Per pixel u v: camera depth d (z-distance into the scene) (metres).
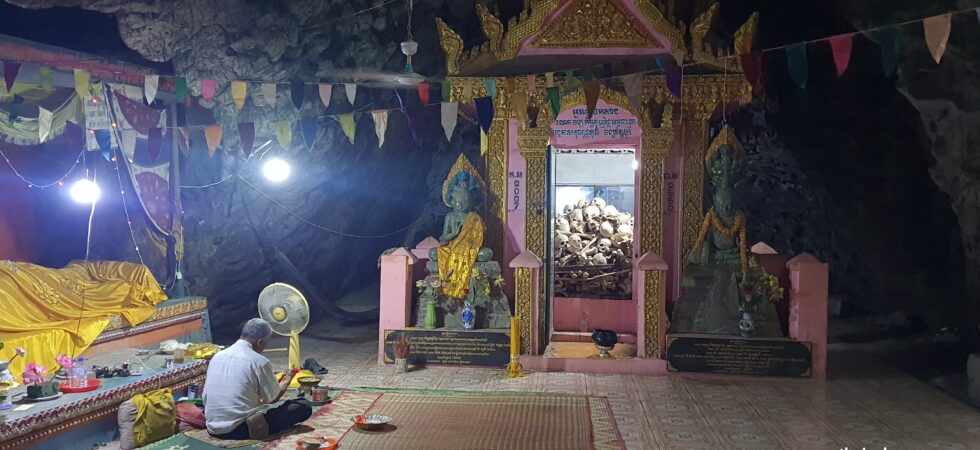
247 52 9.16
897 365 9.89
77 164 8.16
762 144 13.82
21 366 6.33
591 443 6.57
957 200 9.56
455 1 11.08
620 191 12.08
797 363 8.96
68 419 5.79
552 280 9.94
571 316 10.55
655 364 9.19
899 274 12.24
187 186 9.39
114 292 7.71
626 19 9.48
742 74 9.34
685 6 10.06
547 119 9.61
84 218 8.67
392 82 10.80
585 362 9.26
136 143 8.35
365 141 11.27
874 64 11.02
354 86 7.53
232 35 8.93
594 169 11.75
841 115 12.15
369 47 10.43
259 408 6.58
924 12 8.55
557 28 9.59
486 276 9.57
